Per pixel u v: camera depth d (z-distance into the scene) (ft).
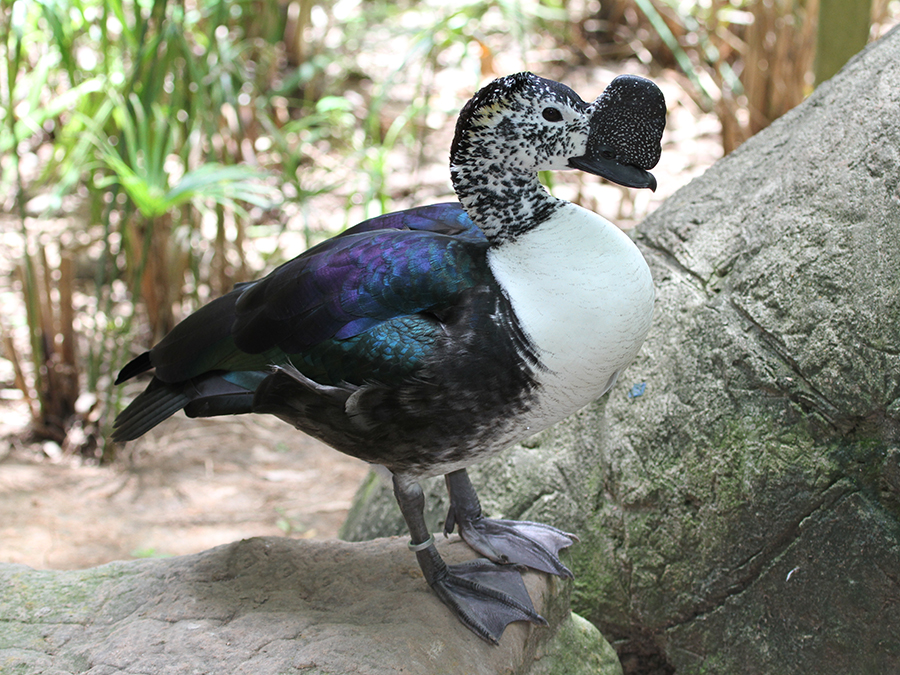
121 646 7.14
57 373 14.52
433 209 8.07
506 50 23.34
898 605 7.41
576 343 6.53
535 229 6.69
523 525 8.69
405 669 6.88
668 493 8.73
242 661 6.95
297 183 15.70
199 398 7.61
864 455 7.59
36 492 13.35
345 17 22.88
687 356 8.82
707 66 21.33
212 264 16.48
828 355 7.68
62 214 18.67
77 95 14.93
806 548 7.86
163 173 13.80
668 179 18.69
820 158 8.38
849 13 11.85
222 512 13.25
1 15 16.60
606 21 23.89
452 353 6.61
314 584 7.86
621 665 9.22
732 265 8.80
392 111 21.30
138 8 14.07
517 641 7.52
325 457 14.75
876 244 7.59
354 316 6.89
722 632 8.43
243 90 19.26
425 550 7.57
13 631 7.50
